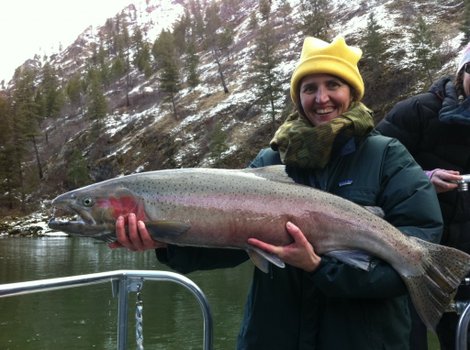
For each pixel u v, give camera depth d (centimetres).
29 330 1291
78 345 1152
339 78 274
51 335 1241
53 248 3562
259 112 6931
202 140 7000
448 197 342
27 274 2248
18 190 7331
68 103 10981
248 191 263
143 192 269
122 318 290
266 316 259
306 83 279
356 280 235
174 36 11931
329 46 273
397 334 249
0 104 7831
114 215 269
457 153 353
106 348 1131
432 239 246
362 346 241
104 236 276
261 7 10988
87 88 11300
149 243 263
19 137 7431
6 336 1231
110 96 10500
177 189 267
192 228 261
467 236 342
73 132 9619
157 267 2400
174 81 8100
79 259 2831
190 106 8088
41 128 10256
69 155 8506
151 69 10938
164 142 7338
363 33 6938
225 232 260
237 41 10569
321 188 269
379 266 245
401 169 257
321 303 254
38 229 5316
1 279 2116
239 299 1602
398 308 255
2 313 1484
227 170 277
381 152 263
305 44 290
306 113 284
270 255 250
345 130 258
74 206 272
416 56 5591
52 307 1557
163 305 1533
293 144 263
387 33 6431
